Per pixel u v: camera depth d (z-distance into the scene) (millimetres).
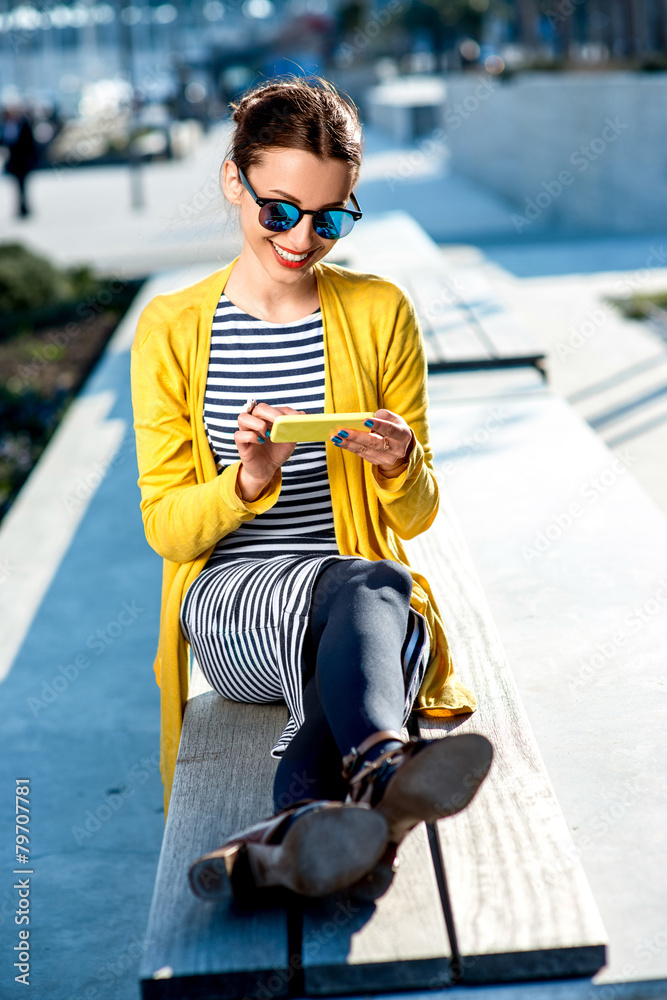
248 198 1949
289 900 1707
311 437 1845
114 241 14695
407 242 9094
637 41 16984
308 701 1828
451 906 1661
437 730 2100
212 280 2117
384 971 1571
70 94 46812
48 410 8086
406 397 2156
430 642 2094
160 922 1663
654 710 2365
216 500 1940
